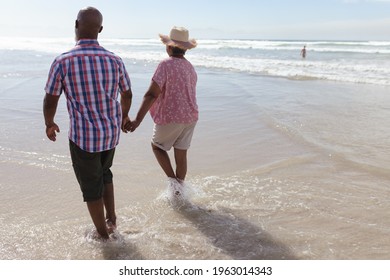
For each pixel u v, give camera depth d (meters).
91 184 3.32
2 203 4.26
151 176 5.05
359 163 5.39
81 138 3.13
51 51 34.66
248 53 34.91
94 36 3.16
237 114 8.51
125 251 3.36
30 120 7.87
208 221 3.86
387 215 3.96
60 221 3.86
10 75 14.55
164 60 4.15
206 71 17.78
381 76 15.22
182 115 4.19
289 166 5.37
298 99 10.30
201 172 5.23
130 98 3.51
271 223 3.81
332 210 4.07
